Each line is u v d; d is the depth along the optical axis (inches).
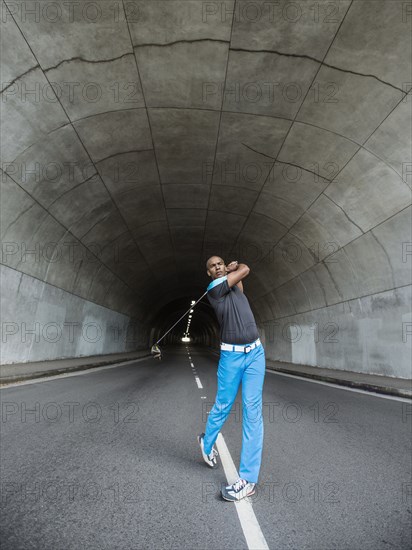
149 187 500.7
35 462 130.4
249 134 374.9
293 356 760.3
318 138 351.9
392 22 237.5
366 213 399.5
